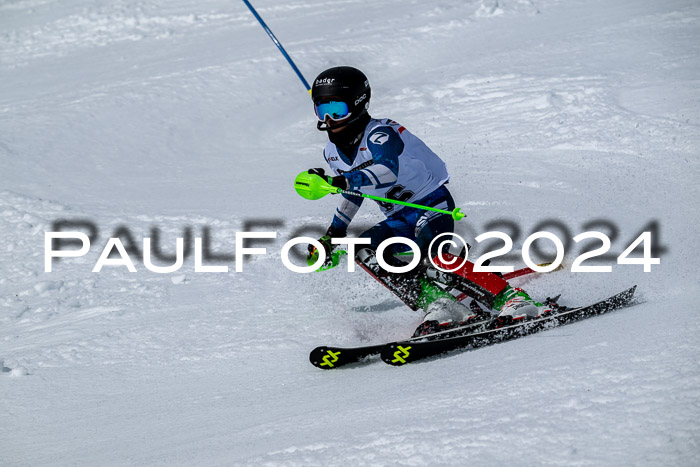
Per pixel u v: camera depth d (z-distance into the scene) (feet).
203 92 97.30
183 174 72.54
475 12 116.26
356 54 105.09
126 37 125.39
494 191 52.01
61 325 38.91
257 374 28.32
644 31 94.58
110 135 85.66
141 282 43.65
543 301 30.99
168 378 29.60
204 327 34.68
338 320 32.91
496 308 28.94
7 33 129.90
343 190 27.96
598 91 72.54
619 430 16.29
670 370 18.74
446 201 30.04
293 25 122.93
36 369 32.42
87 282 44.73
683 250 34.63
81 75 107.65
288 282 40.09
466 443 17.13
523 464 15.80
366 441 18.47
